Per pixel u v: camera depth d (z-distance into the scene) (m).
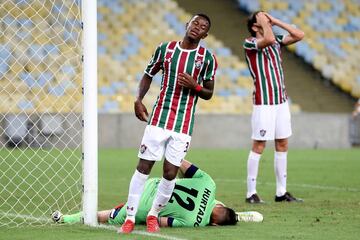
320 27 100.38
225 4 101.69
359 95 92.50
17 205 31.86
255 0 102.06
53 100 65.06
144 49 90.06
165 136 23.41
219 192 38.34
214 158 62.03
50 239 22.39
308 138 77.69
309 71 94.31
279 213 29.55
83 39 25.16
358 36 100.31
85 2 25.08
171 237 22.55
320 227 25.31
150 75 24.28
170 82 23.59
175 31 93.56
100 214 25.81
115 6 95.19
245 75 89.56
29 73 65.88
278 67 34.34
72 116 64.44
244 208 31.45
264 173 49.50
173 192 25.03
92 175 25.28
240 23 98.88
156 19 94.94
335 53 96.81
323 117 77.75
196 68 23.59
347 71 94.88
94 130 25.25
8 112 64.25
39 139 63.91
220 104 85.38
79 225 25.20
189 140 23.69
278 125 34.09
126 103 81.81
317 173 49.88
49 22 64.25
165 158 23.58
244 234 23.45
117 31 91.81
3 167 48.78
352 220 27.27
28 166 49.31
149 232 23.59
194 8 99.81
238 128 76.00
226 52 92.56
